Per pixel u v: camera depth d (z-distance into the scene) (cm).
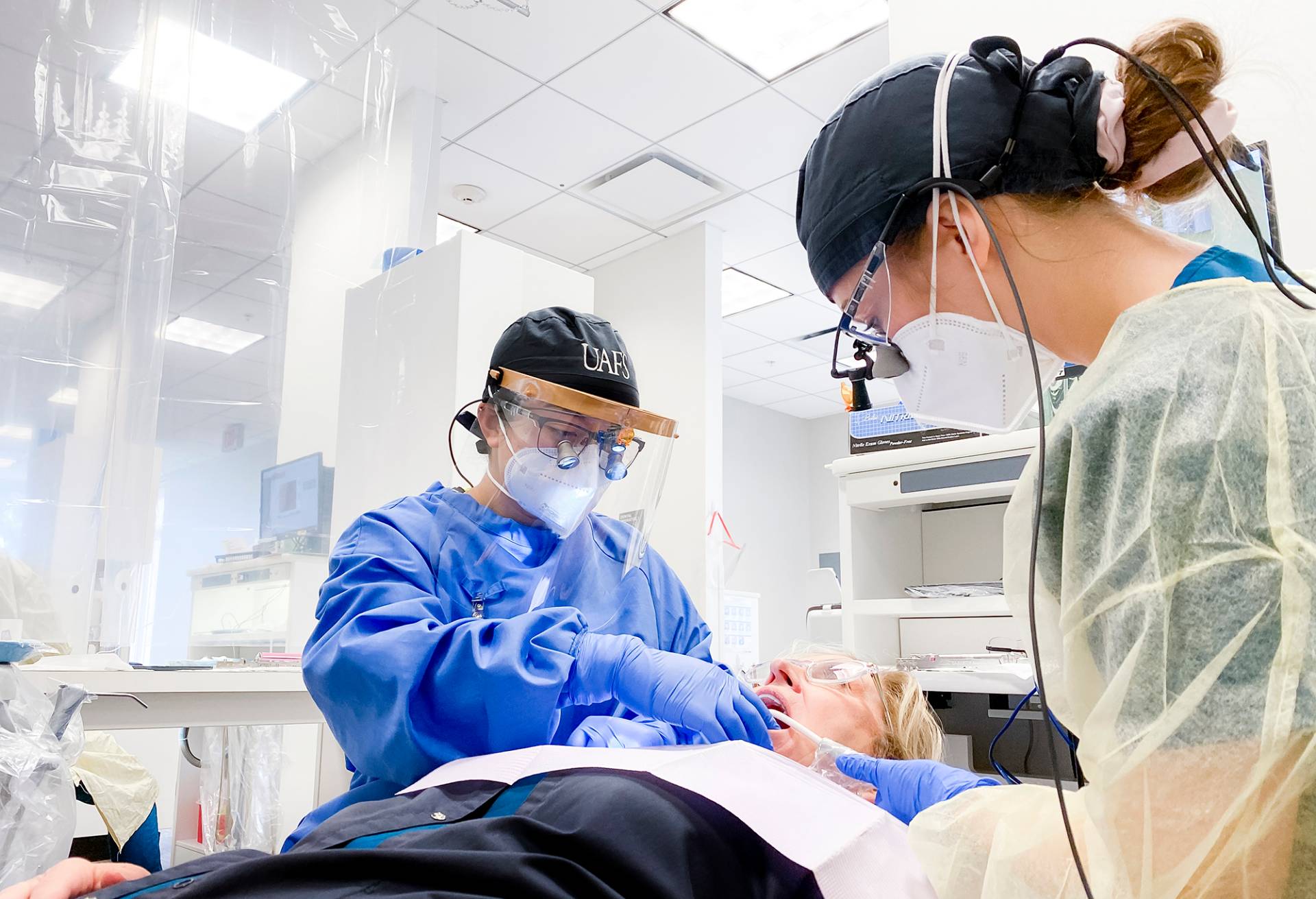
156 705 169
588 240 472
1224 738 48
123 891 70
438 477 204
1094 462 55
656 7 302
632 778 81
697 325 448
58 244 196
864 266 80
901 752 133
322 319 231
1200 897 49
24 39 195
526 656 102
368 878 67
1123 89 69
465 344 207
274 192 229
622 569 131
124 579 195
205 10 219
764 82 342
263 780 233
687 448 441
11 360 192
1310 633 48
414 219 254
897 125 76
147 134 202
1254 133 133
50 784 112
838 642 224
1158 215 75
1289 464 51
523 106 355
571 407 114
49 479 192
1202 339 55
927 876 72
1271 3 135
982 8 166
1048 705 57
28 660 132
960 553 210
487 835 73
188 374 225
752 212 441
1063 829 57
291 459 230
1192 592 50
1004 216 71
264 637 224
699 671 103
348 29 240
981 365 78
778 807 82
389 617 105
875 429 197
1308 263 128
